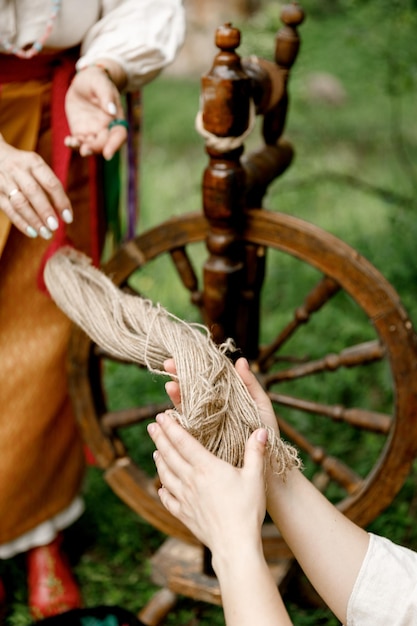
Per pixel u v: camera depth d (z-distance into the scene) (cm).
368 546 111
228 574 96
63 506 194
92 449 181
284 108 169
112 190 185
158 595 180
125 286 169
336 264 153
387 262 290
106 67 153
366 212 358
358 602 109
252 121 146
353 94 397
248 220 156
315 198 364
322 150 392
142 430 232
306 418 238
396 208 326
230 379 109
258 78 151
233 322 158
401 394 155
